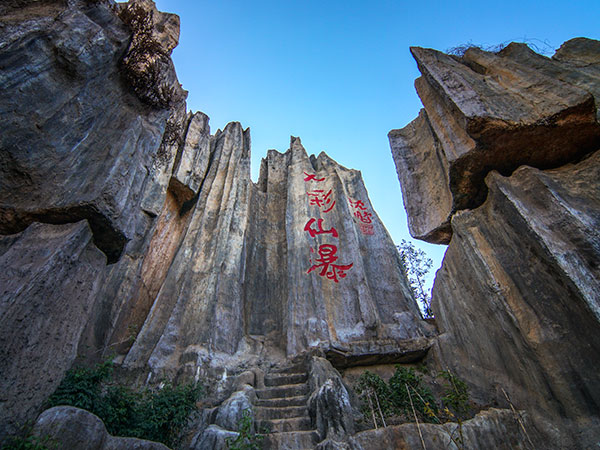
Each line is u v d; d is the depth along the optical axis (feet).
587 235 20.71
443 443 19.07
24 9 22.09
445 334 34.73
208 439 21.40
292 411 26.16
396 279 45.73
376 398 23.82
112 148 22.99
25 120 18.99
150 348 36.14
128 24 27.12
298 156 64.75
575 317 20.70
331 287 44.27
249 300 47.52
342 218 51.65
